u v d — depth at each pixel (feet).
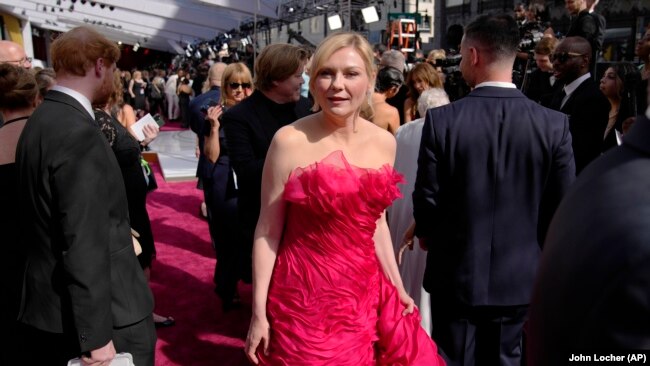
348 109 5.89
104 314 5.83
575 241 2.23
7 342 7.08
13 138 6.98
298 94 8.88
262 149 8.66
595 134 10.69
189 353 10.36
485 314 7.11
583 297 2.13
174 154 32.89
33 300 6.08
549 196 6.89
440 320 7.44
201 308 12.34
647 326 2.00
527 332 2.59
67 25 61.98
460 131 6.81
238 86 12.18
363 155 6.27
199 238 17.70
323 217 5.69
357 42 5.89
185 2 45.55
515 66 16.85
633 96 11.99
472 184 6.78
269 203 6.15
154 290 13.33
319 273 5.79
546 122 6.69
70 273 5.65
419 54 34.06
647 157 2.20
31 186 5.87
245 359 10.15
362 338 5.92
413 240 9.27
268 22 48.16
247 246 9.06
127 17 52.70
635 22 45.73
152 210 21.13
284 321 5.86
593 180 2.33
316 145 6.11
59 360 6.54
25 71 7.17
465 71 7.28
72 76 6.17
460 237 6.93
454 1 77.51
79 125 5.89
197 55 67.97
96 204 5.78
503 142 6.68
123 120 16.51
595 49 14.14
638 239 2.00
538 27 17.28
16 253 6.97
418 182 7.22
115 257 6.32
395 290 6.56
